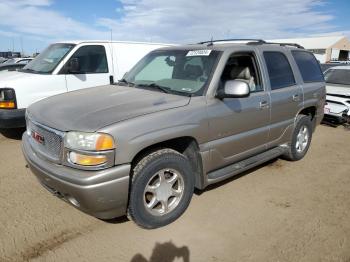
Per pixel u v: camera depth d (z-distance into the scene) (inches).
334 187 171.0
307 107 203.5
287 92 181.5
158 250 114.3
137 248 115.1
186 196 133.6
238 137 152.0
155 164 120.0
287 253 114.0
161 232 124.9
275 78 177.5
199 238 121.6
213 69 142.9
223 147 144.9
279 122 180.1
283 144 192.4
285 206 148.1
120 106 125.0
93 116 115.8
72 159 109.2
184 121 126.1
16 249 112.2
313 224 133.2
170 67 160.7
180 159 128.1
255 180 176.7
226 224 131.4
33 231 122.7
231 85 133.6
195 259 110.0
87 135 107.0
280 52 186.7
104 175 106.7
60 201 145.3
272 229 128.6
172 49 174.1
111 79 286.2
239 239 121.6
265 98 165.2
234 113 146.6
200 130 132.2
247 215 138.8
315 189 167.9
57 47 278.2
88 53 274.8
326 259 111.3
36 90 237.8
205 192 159.5
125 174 110.6
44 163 117.9
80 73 266.1
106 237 120.7
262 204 149.1
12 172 176.4
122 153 109.6
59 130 113.0
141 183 117.5
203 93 137.6
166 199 127.8
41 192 153.6
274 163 205.2
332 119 321.1
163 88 147.6
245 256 111.9
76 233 122.6
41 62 271.6
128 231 124.9
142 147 113.7
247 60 167.6
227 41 181.8
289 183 174.4
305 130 208.5
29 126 138.6
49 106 136.4
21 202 143.8
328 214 141.9
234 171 152.6
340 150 240.8
